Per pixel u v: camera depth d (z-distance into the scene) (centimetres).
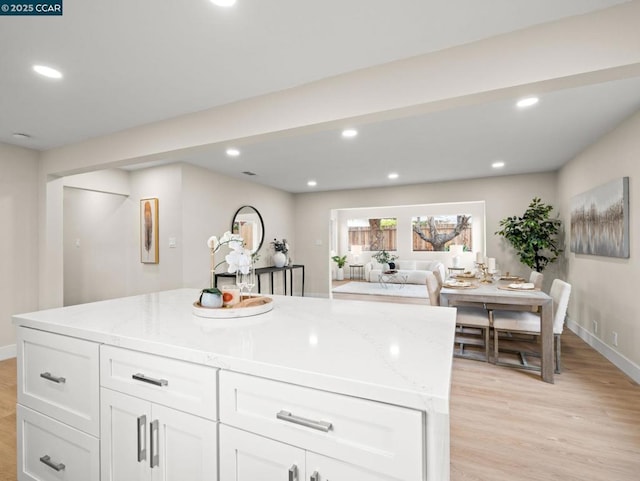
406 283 855
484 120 287
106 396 121
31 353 144
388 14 153
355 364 91
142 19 154
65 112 262
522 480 166
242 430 94
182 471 105
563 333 416
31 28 160
